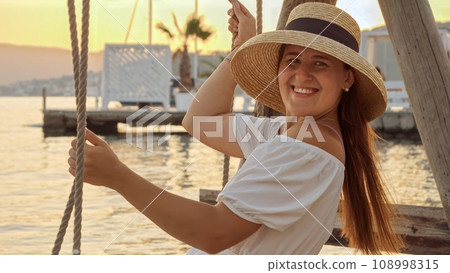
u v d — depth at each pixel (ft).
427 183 31.35
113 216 22.74
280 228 5.53
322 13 6.34
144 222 21.66
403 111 63.93
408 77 11.01
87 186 29.40
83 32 5.93
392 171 36.40
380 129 63.36
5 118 89.51
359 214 6.57
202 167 38.96
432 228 11.07
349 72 6.29
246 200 5.48
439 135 10.78
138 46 72.13
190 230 5.31
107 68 71.67
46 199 27.91
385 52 75.31
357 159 6.49
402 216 11.19
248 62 7.18
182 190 29.66
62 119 68.28
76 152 5.28
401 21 10.94
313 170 5.65
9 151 48.85
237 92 65.87
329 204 5.76
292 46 6.28
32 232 20.97
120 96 72.08
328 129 6.13
